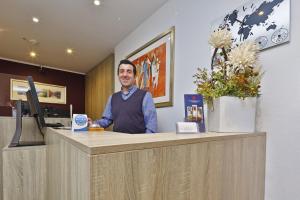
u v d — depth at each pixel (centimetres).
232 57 104
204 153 72
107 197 48
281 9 104
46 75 457
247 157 94
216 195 76
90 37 293
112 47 329
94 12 226
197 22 164
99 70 411
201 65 157
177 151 63
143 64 239
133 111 164
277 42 105
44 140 147
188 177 66
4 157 117
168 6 202
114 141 56
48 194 118
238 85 102
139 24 253
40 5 213
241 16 125
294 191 96
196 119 109
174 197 62
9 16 235
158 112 210
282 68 103
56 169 85
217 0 145
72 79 495
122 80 176
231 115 102
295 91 98
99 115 396
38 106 139
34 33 281
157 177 57
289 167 98
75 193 54
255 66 113
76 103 497
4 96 347
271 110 107
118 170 50
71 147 60
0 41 309
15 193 118
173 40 190
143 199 54
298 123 96
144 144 55
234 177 85
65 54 366
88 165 46
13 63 414
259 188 102
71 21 246
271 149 106
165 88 199
